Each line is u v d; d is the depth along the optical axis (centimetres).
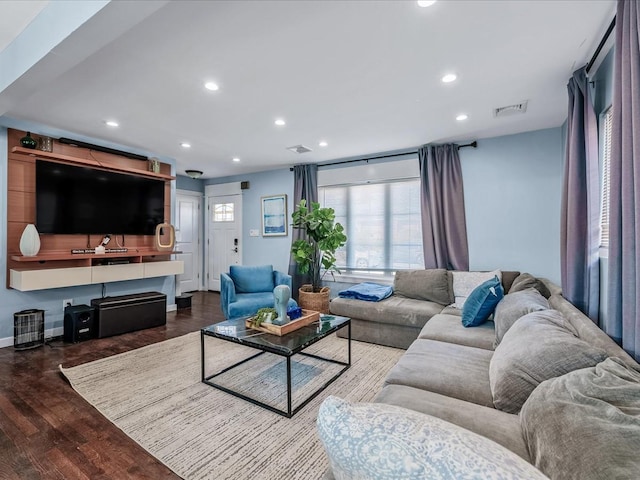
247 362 279
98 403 207
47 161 326
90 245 372
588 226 197
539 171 340
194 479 144
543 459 80
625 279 125
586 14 159
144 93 247
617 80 133
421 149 396
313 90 242
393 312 316
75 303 359
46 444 167
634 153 118
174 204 464
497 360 146
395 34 174
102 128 330
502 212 358
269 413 197
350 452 54
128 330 361
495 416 119
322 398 216
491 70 214
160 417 192
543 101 265
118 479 144
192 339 339
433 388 152
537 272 343
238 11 154
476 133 348
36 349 306
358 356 294
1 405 205
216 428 182
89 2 132
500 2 150
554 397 92
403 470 48
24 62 177
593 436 71
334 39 178
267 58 197
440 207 382
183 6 150
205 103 265
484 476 43
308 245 433
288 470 150
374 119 304
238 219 585
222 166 515
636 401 80
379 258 440
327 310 421
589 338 139
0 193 305
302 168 495
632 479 59
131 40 178
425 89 242
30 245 304
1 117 300
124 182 392
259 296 373
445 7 153
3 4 158
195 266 621
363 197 452
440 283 344
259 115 293
